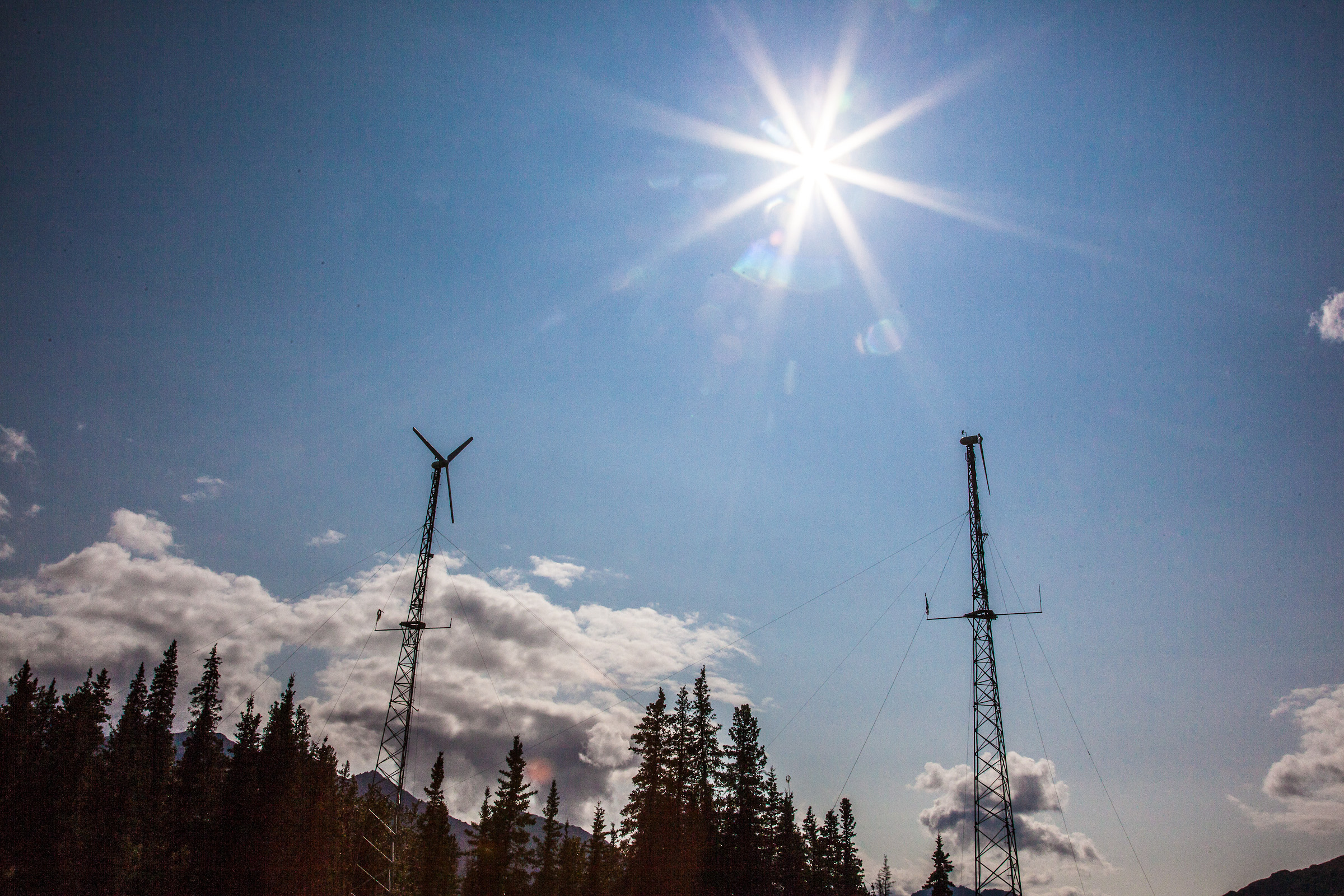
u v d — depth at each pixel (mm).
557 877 86500
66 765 77562
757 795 79000
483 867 74938
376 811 89438
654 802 73312
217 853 68188
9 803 72562
